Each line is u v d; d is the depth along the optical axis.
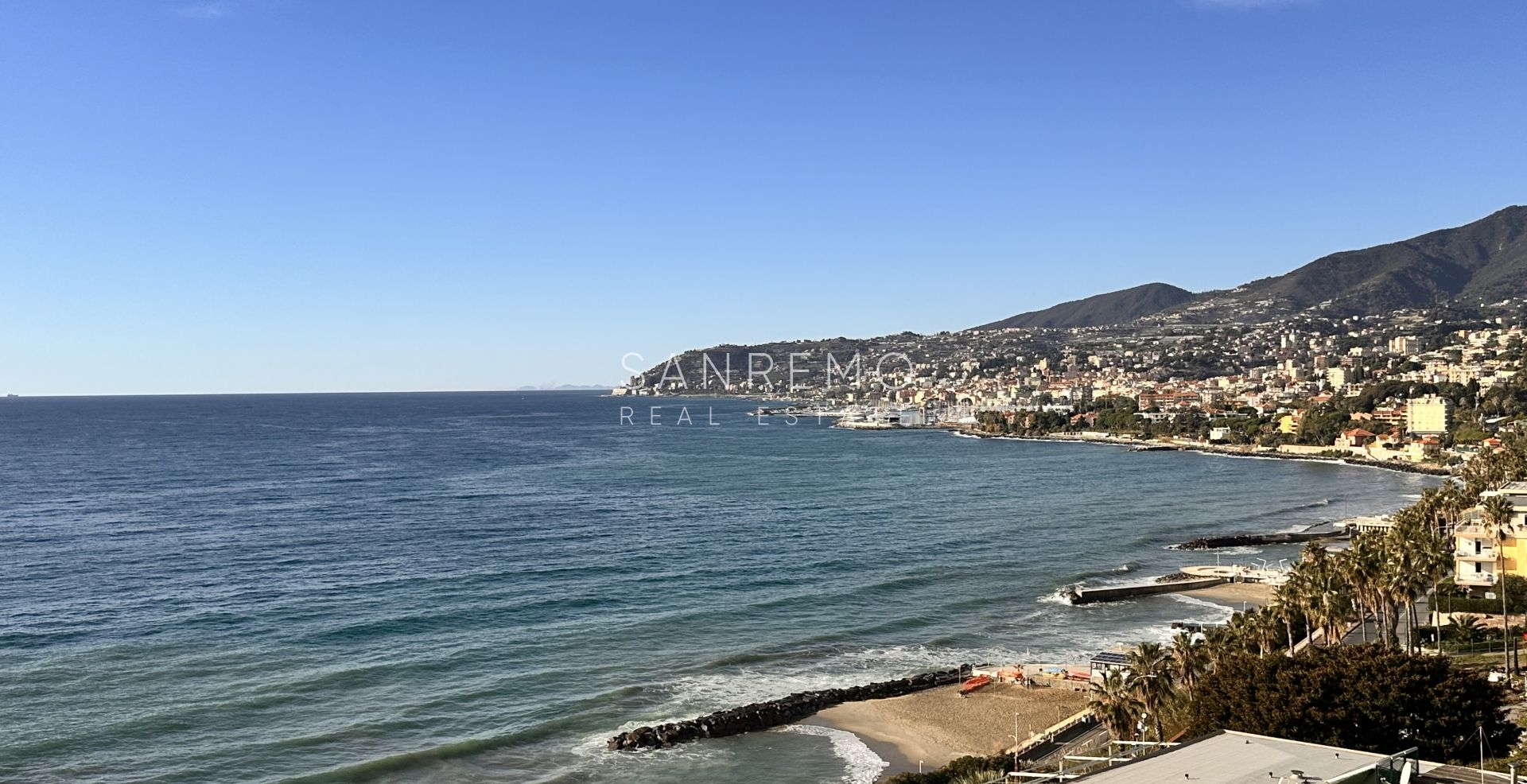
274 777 69.69
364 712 82.25
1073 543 166.25
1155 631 110.62
